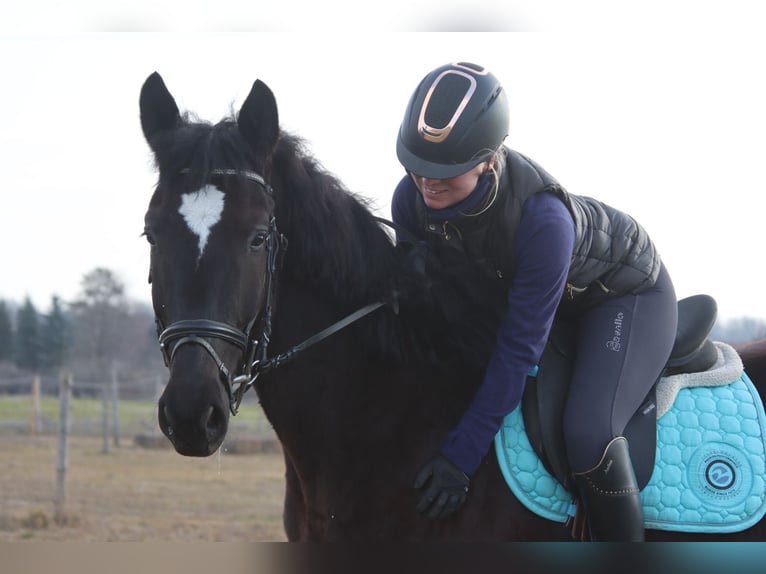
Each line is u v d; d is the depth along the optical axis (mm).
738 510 2914
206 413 2547
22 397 24656
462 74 2883
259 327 2830
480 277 3139
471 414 2863
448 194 2877
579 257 2967
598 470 2812
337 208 3037
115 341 36812
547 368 3057
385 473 2992
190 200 2701
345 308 3055
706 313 3221
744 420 3029
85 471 12680
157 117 3012
